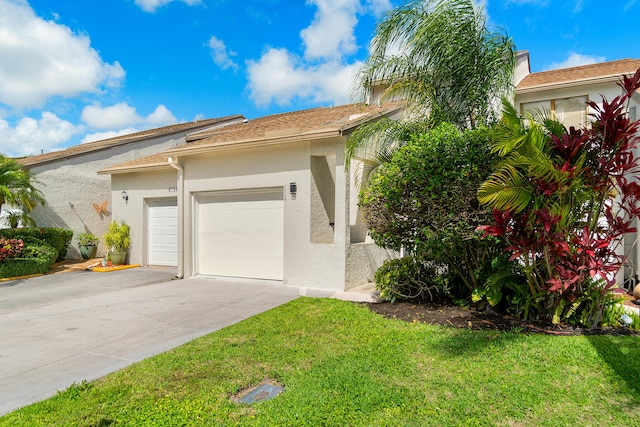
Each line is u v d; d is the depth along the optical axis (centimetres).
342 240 966
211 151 1141
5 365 517
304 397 404
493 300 668
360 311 747
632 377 422
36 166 1541
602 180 576
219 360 514
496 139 618
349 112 1316
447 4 754
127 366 507
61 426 360
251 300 896
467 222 655
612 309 622
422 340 567
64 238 1558
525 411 369
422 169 679
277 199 1099
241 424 359
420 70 806
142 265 1499
